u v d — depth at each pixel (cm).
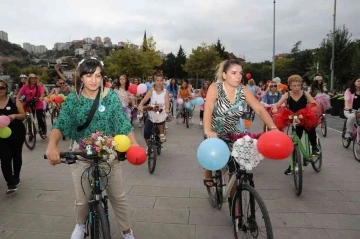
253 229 266
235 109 318
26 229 344
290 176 537
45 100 945
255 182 505
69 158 240
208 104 315
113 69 4022
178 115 1288
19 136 466
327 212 388
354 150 649
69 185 486
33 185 485
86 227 277
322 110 919
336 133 989
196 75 4953
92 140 241
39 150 738
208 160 250
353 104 681
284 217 374
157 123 601
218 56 4781
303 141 543
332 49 2198
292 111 505
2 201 421
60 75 1194
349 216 377
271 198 436
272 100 842
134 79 1538
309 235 331
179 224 357
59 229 344
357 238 325
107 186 271
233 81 304
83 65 247
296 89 505
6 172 443
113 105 264
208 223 359
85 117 257
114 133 272
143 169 582
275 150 243
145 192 459
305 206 407
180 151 743
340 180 514
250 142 276
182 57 6875
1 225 352
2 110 455
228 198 341
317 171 557
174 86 1383
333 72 2261
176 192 459
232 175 312
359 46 2500
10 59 9881
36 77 830
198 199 432
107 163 256
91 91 259
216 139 260
